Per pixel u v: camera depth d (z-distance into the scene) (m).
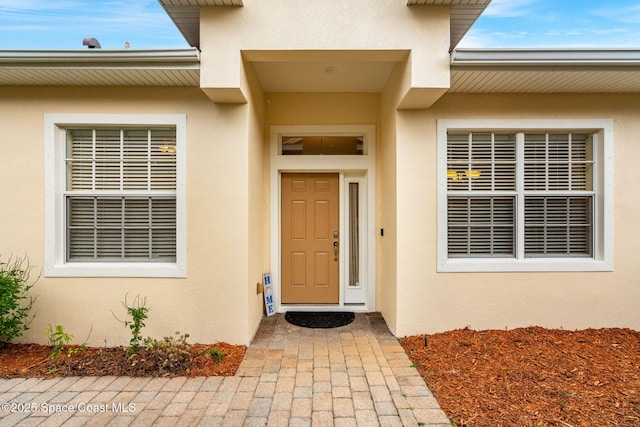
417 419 2.02
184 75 2.98
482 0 2.78
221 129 3.22
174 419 2.05
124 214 3.38
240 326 3.21
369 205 4.24
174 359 2.71
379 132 4.24
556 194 3.53
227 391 2.38
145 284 3.24
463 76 3.00
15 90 3.21
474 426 1.93
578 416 2.02
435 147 3.44
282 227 4.38
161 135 3.38
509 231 3.59
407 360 2.88
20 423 2.01
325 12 2.86
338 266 4.39
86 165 3.38
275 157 4.23
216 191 3.22
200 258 3.23
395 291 3.47
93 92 3.22
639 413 2.05
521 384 2.42
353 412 2.11
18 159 3.21
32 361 2.85
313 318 4.04
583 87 3.28
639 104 3.44
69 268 3.22
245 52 2.88
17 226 3.22
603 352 2.95
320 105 4.24
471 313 3.46
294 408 2.16
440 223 3.43
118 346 3.22
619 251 3.46
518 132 3.53
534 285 3.47
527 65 2.87
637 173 3.45
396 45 2.87
